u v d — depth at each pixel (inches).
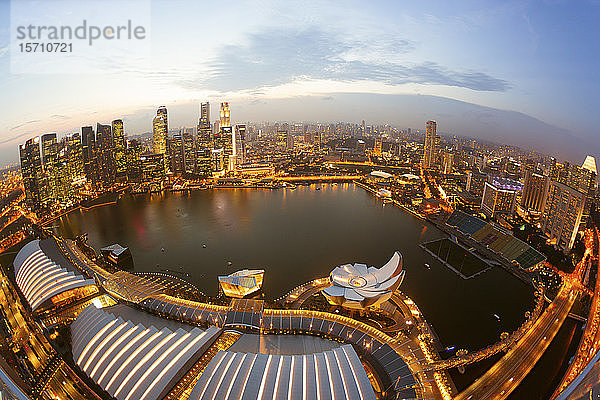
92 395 4254.4
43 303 5954.7
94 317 4940.9
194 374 4330.7
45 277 6451.8
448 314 6471.5
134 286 6569.9
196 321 5718.5
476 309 6663.4
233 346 5044.3
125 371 4141.2
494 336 5836.6
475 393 4515.3
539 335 5733.3
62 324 5708.7
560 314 6348.4
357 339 5246.1
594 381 2311.8
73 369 4672.7
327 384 3710.6
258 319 5625.0
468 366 5019.7
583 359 4977.9
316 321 5615.2
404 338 5354.3
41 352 5064.0
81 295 6412.4
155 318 5846.5
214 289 7440.9
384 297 6003.9
